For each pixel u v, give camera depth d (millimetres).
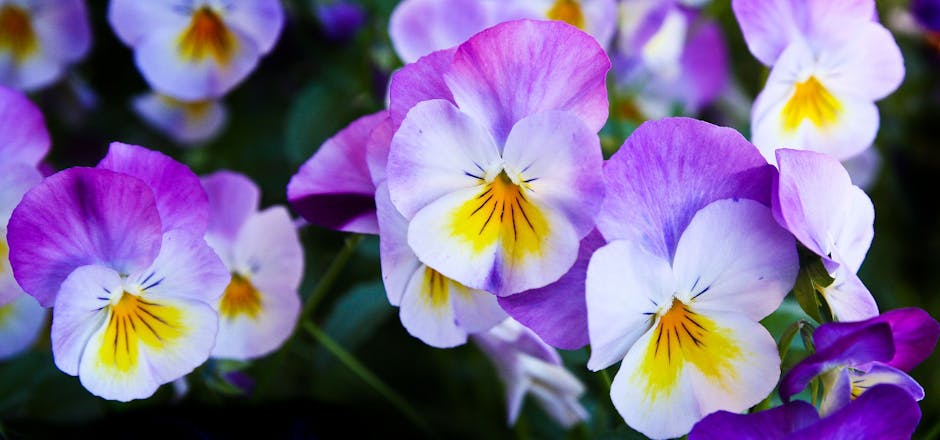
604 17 380
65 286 273
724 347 275
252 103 449
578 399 354
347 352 364
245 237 326
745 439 266
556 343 279
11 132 305
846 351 264
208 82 368
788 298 326
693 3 445
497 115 278
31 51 391
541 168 273
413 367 397
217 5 365
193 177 288
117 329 282
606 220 274
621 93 422
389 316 401
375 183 286
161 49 367
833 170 276
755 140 309
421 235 275
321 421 314
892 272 478
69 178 276
